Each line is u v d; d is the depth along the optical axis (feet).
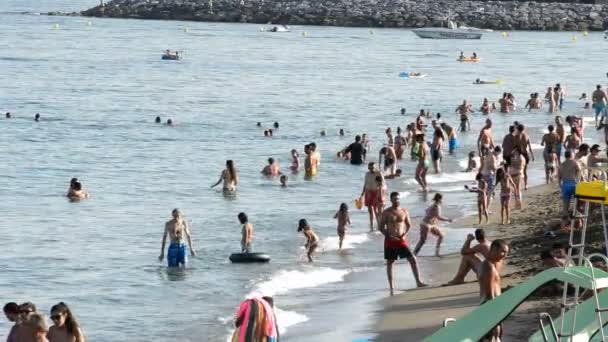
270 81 557.74
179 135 365.61
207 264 174.29
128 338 133.39
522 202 216.33
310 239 175.63
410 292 145.59
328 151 326.44
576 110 438.81
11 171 287.07
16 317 98.43
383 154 271.90
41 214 225.56
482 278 109.29
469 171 273.13
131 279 165.17
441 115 425.69
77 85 527.81
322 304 142.82
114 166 298.56
